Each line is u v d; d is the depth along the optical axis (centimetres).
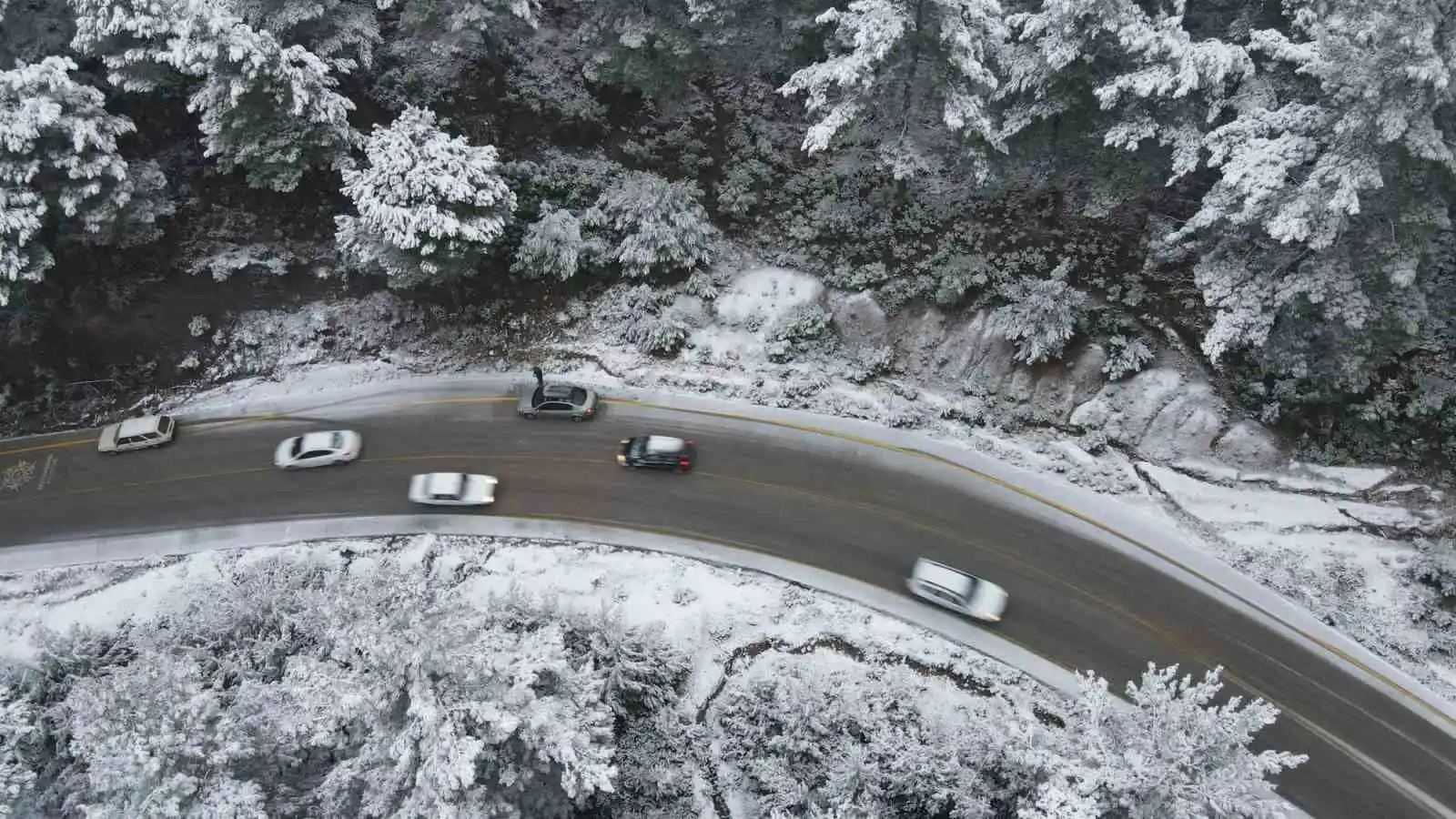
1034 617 3147
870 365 3822
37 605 3403
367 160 4106
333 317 4112
